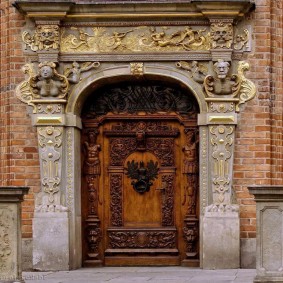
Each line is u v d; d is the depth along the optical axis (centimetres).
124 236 2088
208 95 2005
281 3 2038
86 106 2086
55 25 2009
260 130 2009
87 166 2083
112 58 2019
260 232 1537
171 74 2017
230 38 1994
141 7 1997
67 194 2022
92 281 1739
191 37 2011
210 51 2002
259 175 2006
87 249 2084
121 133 2091
